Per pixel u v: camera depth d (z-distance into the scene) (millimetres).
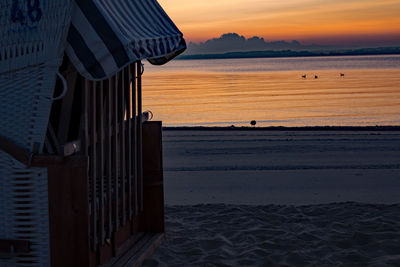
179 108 30172
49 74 3643
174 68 150250
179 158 11500
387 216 6250
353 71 91938
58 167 3785
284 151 12273
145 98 38094
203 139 14453
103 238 4332
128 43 3580
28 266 3916
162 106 31516
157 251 5160
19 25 3652
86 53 3541
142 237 5406
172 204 7449
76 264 3861
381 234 5480
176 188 8570
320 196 7848
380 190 8234
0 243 3883
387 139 14164
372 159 11133
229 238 5621
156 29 4820
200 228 5988
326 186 8562
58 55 3584
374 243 5227
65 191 3807
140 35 4141
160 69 140875
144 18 4824
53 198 3822
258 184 8766
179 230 5934
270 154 11875
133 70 4910
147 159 5492
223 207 6949
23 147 3768
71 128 4664
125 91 4836
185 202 7578
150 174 5496
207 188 8523
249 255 5008
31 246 3891
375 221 6012
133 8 4746
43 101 3691
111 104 4719
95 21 3555
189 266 4770
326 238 5496
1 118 3760
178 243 5465
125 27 4023
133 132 5043
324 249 5160
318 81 61219
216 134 15594
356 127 17016
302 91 44406
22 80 3705
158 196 5523
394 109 27875
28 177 3822
